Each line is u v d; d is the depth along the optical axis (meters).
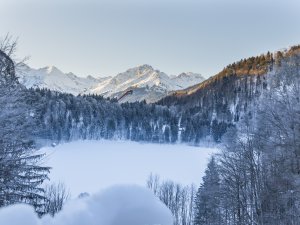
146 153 170.88
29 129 14.05
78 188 110.38
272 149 36.03
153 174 132.88
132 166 148.88
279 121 36.72
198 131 191.62
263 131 37.81
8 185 14.00
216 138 186.12
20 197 14.47
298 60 49.94
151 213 1.08
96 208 1.09
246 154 37.16
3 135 13.20
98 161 150.62
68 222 1.07
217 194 42.81
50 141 127.38
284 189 33.19
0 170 13.87
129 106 196.88
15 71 13.69
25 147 14.39
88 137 173.62
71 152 155.00
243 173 37.34
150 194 1.13
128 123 191.00
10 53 13.45
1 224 0.97
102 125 182.12
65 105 165.62
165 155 168.62
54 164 137.88
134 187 1.13
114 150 170.50
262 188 34.69
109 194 1.12
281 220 31.91
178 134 193.00
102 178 127.19
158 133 192.00
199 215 49.59
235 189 37.56
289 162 34.41
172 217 1.10
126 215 1.07
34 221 1.00
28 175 15.45
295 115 36.09
